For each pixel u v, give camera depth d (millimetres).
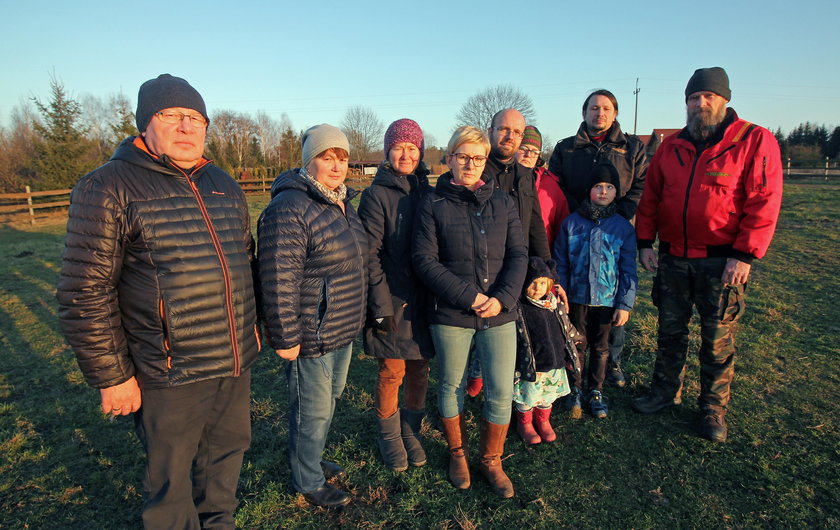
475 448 3004
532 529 2322
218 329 1856
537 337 2803
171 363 1772
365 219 2576
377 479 2689
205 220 1837
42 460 2889
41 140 22859
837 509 2355
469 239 2428
